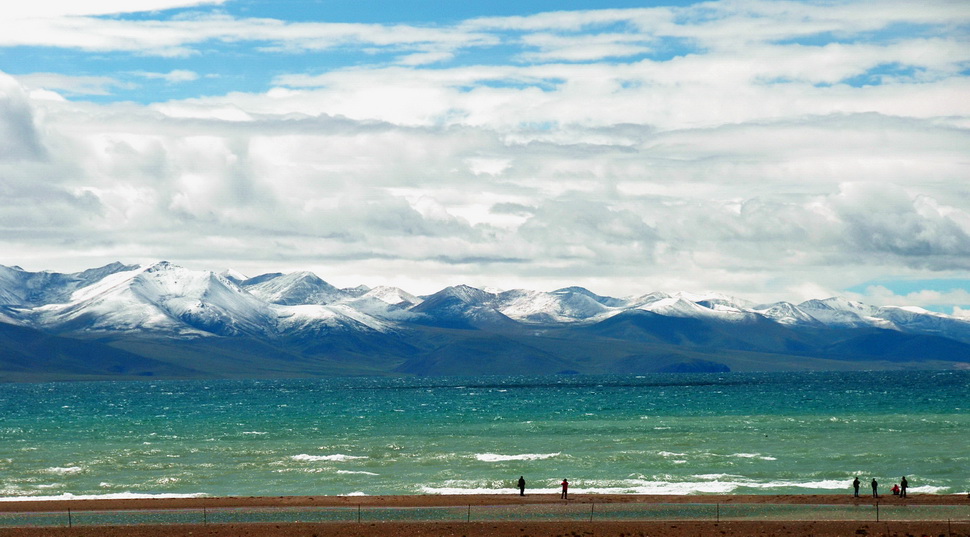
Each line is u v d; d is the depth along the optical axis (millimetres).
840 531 77625
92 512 90250
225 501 95500
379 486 106625
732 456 125500
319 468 120875
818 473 110562
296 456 134250
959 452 126625
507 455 131000
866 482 104812
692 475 110562
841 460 120500
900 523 80125
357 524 82562
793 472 111688
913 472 110938
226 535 79000
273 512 89312
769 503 91375
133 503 94875
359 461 127500
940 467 113938
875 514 84875
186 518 86625
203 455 138000
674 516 85188
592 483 105625
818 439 146375
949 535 75375
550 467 118562
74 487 107688
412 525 81938
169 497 99938
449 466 121375
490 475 113188
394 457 131250
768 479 107375
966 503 89812
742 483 105062
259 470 119875
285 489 105812
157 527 81938
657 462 121062
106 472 119375
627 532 78312
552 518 84812
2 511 91125
